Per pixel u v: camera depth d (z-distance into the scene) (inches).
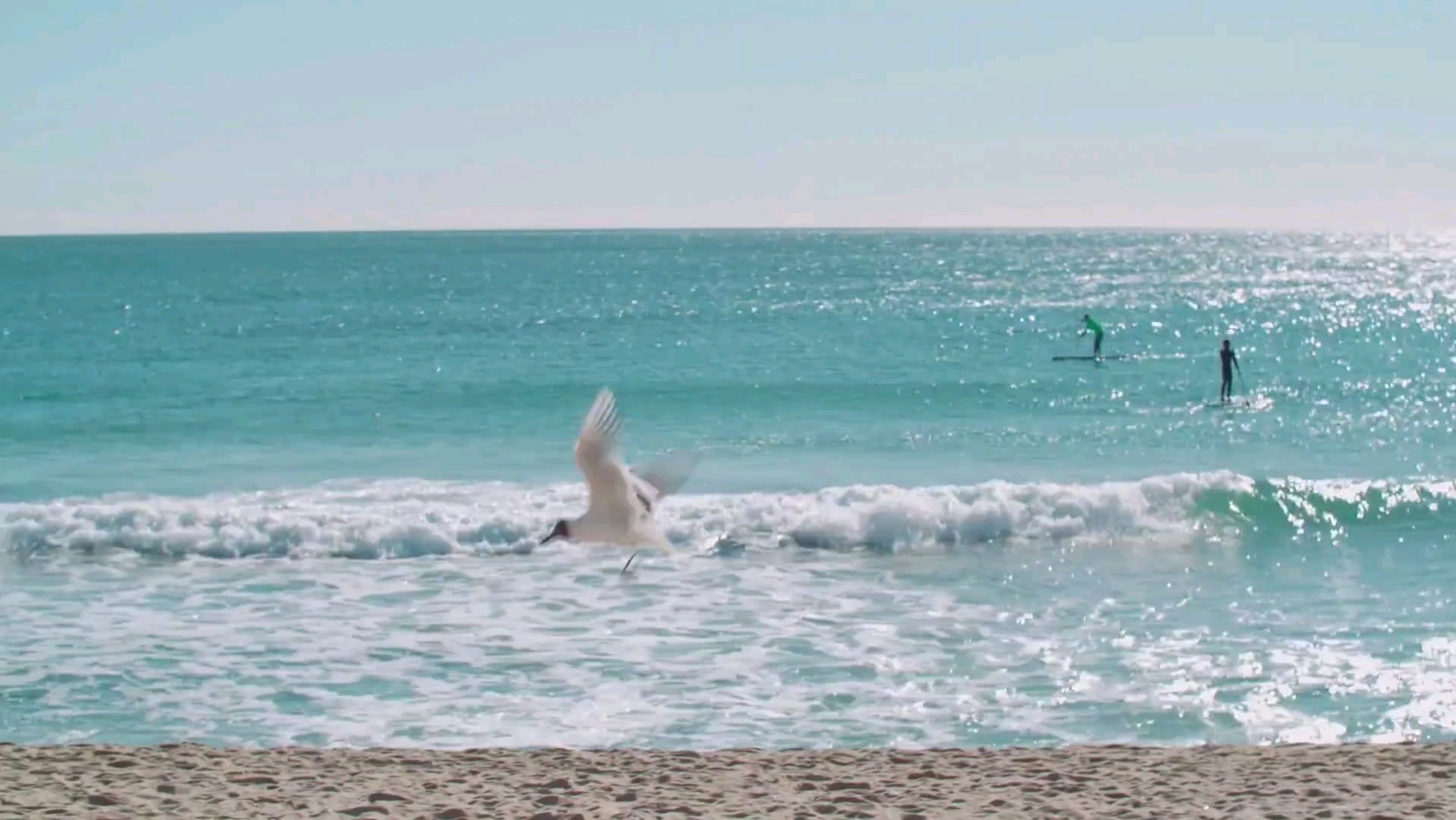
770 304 3447.3
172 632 633.6
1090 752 458.3
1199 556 820.0
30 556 796.0
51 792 396.5
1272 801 393.7
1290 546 842.8
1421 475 1126.4
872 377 1818.4
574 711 526.3
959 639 629.3
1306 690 554.9
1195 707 535.2
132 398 1599.4
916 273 5546.3
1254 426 1407.5
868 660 593.6
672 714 524.1
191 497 984.3
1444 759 441.4
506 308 3250.5
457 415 1453.0
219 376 1822.1
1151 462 1190.3
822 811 387.5
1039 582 748.0
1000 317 2989.7
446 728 507.8
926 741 498.3
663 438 1315.2
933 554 820.6
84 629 638.5
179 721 514.0
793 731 506.9
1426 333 2650.1
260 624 647.8
